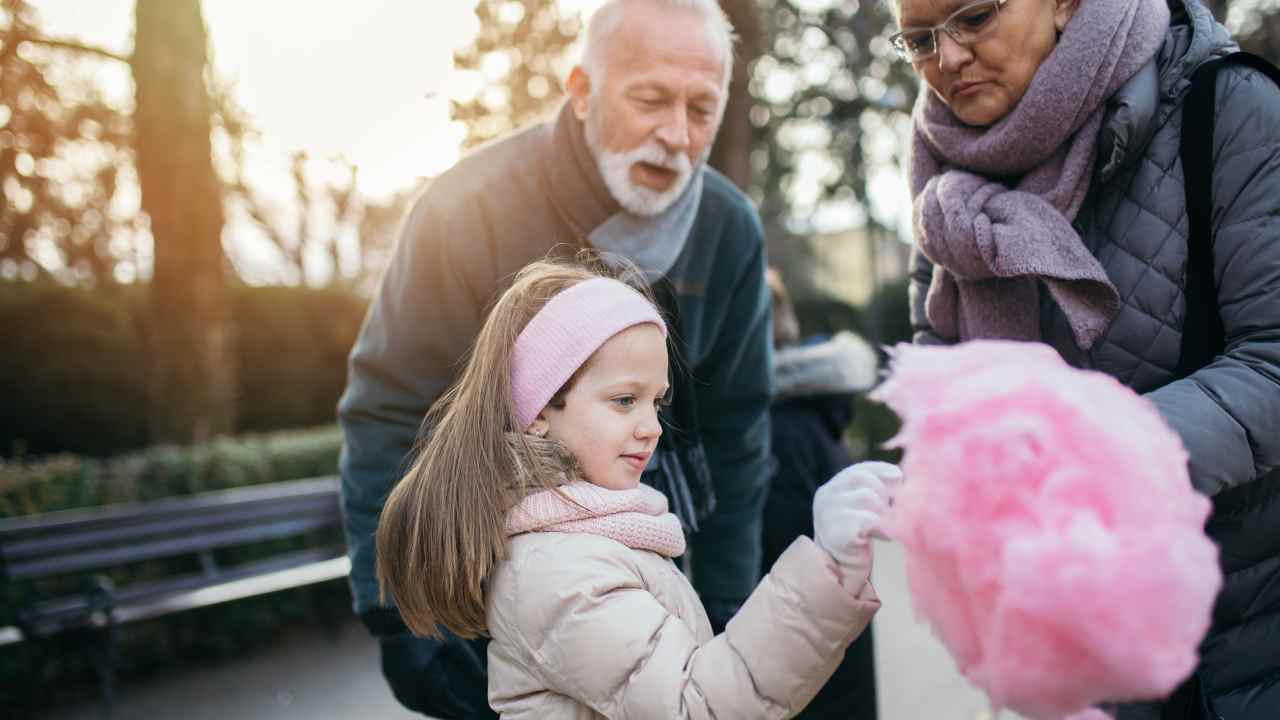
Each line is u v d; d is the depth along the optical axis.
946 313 1.88
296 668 4.91
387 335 2.08
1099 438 0.91
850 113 12.98
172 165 7.27
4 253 10.55
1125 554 0.84
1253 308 1.46
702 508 2.21
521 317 1.50
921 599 0.97
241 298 11.35
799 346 3.46
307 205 13.38
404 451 2.08
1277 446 1.37
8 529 4.22
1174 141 1.57
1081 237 1.66
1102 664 0.84
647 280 2.07
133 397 9.90
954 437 0.95
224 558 5.24
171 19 7.27
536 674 1.32
